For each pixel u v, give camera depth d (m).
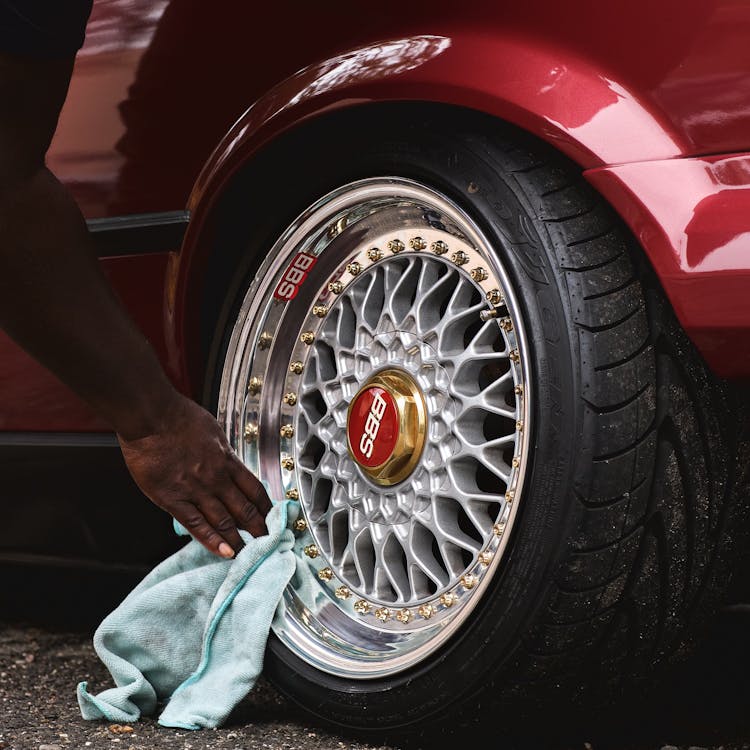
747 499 2.09
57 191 1.65
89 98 2.67
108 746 2.13
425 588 2.23
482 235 2.09
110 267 2.67
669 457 1.98
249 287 2.49
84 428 2.80
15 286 1.65
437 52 2.09
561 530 1.96
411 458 2.22
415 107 2.21
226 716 2.29
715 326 1.83
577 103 1.95
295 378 2.51
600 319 1.96
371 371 2.32
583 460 1.94
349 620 2.34
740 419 2.04
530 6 2.01
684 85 1.88
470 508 2.14
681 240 1.85
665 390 1.98
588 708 2.17
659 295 2.00
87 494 2.88
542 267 2.01
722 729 2.29
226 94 2.41
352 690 2.22
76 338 1.74
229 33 2.41
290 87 2.29
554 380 1.98
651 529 2.00
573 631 2.00
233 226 2.50
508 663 2.02
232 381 2.52
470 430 2.16
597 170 1.92
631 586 2.01
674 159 1.89
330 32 2.25
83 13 1.49
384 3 2.18
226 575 2.36
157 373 1.93
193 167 2.48
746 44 1.83
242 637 2.32
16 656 3.09
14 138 1.54
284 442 2.52
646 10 1.90
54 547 3.02
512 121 2.01
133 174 2.60
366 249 2.38
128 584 3.88
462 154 2.13
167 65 2.52
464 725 2.12
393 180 2.24
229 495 2.26
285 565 2.36
